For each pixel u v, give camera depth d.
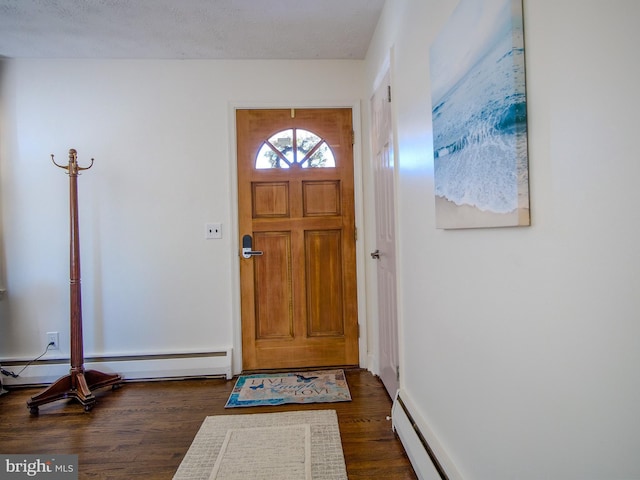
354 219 2.60
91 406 2.04
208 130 2.54
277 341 2.59
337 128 2.58
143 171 2.51
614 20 0.55
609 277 0.57
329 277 2.60
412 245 1.60
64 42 2.26
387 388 2.16
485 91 0.88
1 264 2.44
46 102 2.45
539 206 0.73
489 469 0.97
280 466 1.50
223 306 2.55
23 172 2.45
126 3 1.89
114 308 2.50
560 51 0.66
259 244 2.58
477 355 1.03
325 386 2.29
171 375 2.48
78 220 2.43
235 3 1.91
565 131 0.65
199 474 1.47
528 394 0.79
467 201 1.00
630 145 0.53
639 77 0.51
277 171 2.58
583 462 0.64
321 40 2.32
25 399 2.22
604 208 0.58
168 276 2.53
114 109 2.49
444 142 1.15
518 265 0.82
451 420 1.22
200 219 2.54
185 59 2.52
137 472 1.49
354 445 1.65
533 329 0.77
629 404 0.54
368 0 1.92
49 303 2.46
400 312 1.81
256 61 2.56
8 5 1.88
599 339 0.59
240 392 2.22
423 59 1.40
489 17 0.86
